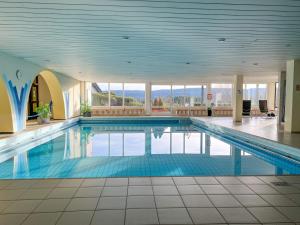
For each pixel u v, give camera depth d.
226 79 16.81
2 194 3.49
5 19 4.36
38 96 15.01
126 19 4.38
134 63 9.62
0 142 6.91
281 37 5.53
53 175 5.48
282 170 5.92
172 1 3.58
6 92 7.82
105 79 16.56
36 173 5.62
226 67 10.76
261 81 18.81
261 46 6.48
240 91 13.51
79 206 3.12
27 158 6.91
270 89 19.23
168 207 3.10
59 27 4.85
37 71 10.07
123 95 18.88
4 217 2.86
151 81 18.11
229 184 3.88
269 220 2.80
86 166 6.18
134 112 18.56
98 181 3.99
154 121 16.19
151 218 2.83
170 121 16.31
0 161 6.60
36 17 4.27
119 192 3.55
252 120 13.97
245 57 8.20
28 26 4.78
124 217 2.85
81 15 4.16
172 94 18.98
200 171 5.81
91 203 3.21
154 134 11.38
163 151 7.95
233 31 5.08
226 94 19.62
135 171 5.79
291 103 8.77
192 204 3.18
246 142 8.83
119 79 16.64
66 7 3.83
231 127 10.54
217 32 5.17
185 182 3.95
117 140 9.83
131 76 14.75
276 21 4.40
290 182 3.97
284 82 11.85
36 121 12.39
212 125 12.23
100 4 3.71
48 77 12.41
